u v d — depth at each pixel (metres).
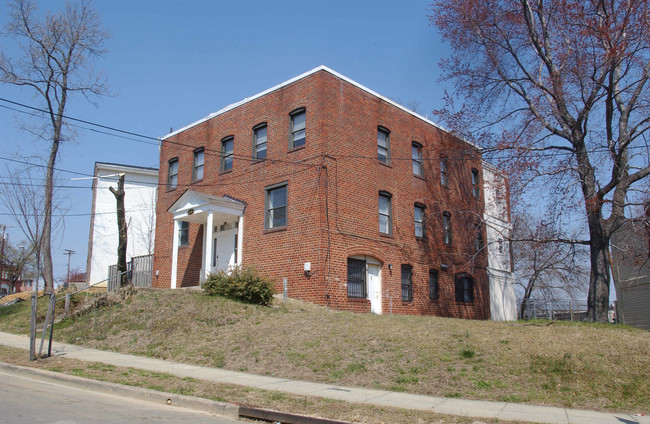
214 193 23.98
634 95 19.03
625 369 10.18
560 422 7.54
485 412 8.16
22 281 72.88
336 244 19.47
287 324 14.86
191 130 26.36
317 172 19.61
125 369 11.30
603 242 19.39
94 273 35.94
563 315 35.22
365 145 21.72
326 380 10.64
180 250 25.78
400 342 12.59
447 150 24.23
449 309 25.27
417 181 24.48
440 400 9.06
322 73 20.34
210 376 10.88
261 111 22.52
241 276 18.25
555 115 20.38
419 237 24.00
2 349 13.77
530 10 21.08
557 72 19.97
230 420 7.98
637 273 28.00
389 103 23.52
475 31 22.08
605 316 18.80
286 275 19.83
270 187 21.30
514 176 19.78
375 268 21.45
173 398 8.94
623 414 8.16
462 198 27.67
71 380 10.20
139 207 37.62
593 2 18.38
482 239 28.98
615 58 17.72
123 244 22.77
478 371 10.62
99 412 7.74
